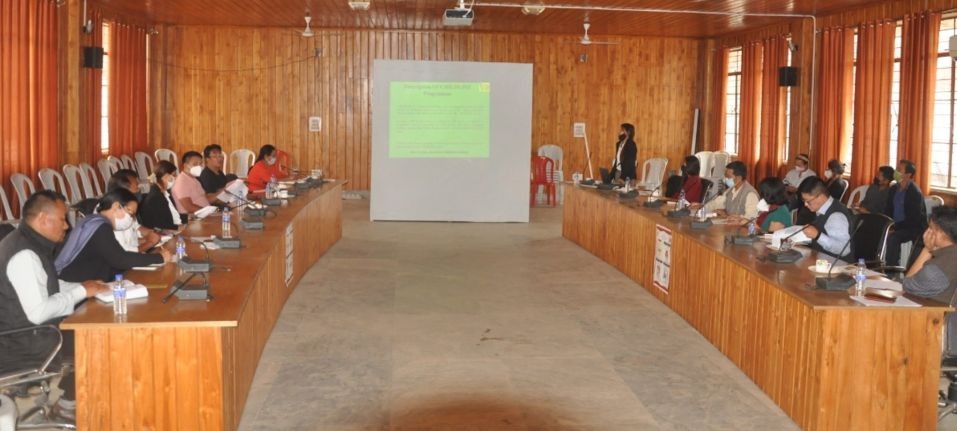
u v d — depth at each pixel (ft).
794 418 14.49
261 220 21.61
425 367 17.28
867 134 33.99
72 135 34.47
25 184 29.96
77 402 11.82
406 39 46.85
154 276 14.79
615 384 16.37
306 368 17.10
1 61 28.68
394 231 35.83
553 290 24.80
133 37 42.11
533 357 18.08
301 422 14.16
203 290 13.00
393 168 38.47
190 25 45.60
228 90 46.26
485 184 38.78
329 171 47.24
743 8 35.78
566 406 15.12
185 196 25.38
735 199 24.70
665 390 16.06
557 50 47.83
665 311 22.33
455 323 20.85
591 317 21.62
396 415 14.55
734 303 17.69
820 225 19.31
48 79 32.01
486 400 15.35
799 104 39.09
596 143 48.70
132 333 11.83
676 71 48.88
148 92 45.37
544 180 46.03
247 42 46.16
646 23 42.14
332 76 46.78
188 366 11.97
